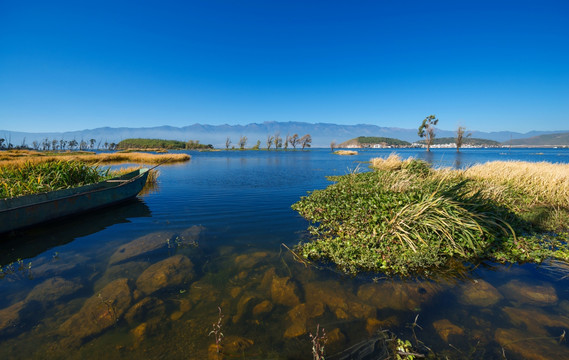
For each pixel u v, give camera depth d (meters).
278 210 9.93
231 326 3.66
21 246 6.41
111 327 3.63
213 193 13.51
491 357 3.04
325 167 31.16
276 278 4.80
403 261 5.35
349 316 3.81
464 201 7.30
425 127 74.62
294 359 3.08
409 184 9.62
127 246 6.19
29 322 3.71
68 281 4.73
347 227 7.18
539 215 8.02
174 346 3.30
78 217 8.88
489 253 5.75
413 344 3.27
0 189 8.04
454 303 4.14
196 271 5.16
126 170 18.86
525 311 3.88
